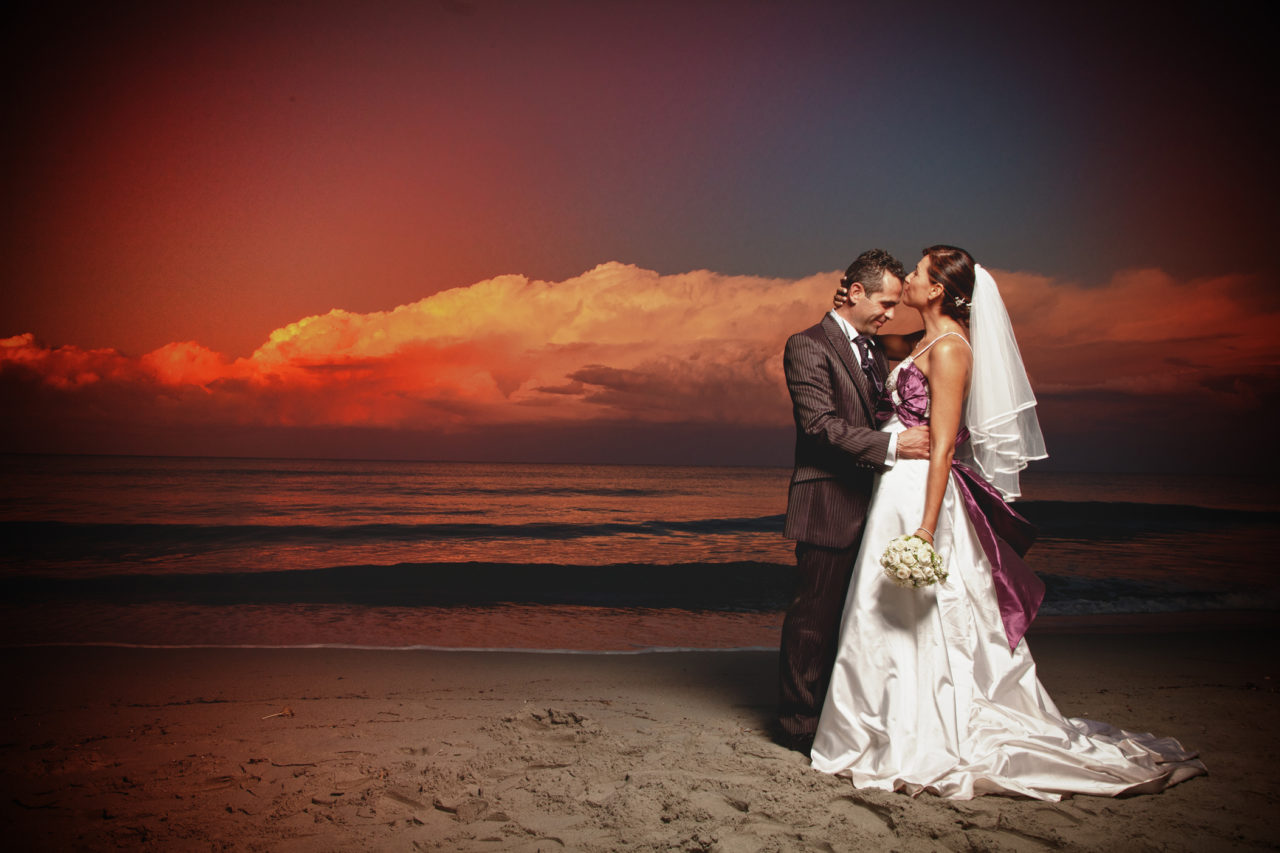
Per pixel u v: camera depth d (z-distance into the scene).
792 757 2.98
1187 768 2.82
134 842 2.22
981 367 3.00
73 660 4.82
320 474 48.62
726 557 13.38
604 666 4.84
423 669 4.67
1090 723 3.16
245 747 3.11
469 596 8.52
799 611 3.09
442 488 37.25
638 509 26.23
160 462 57.75
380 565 10.41
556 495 34.03
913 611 2.80
